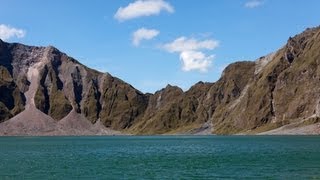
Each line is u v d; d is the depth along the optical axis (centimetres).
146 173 8325
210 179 7400
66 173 8350
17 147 19850
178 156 12900
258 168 8844
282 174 7794
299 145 17625
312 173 7862
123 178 7631
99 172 8525
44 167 9494
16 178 7650
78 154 14262
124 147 19412
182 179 7450
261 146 17662
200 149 16762
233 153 13738
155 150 16550
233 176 7700
